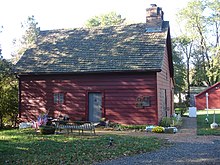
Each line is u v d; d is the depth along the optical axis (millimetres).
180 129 19703
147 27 23547
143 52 21359
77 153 10969
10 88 24000
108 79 21094
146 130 18750
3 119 24562
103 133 17297
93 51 22797
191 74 55219
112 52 22125
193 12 49656
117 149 11766
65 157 10352
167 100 25766
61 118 21094
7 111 23984
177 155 10867
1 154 10742
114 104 20859
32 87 22719
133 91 20516
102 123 20484
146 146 12500
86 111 21438
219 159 10109
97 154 10883
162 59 20453
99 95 21359
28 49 24938
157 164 9469
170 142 13898
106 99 21047
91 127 16438
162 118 21531
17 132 17438
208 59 50812
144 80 20312
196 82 56906
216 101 42188
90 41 24078
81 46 23734
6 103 23688
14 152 11102
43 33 26812
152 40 22328
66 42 24703
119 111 20703
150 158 10414
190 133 17531
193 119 27578
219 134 16703
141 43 22281
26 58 23859
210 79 50719
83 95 21578
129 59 21031
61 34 25984
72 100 21797
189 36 50938
